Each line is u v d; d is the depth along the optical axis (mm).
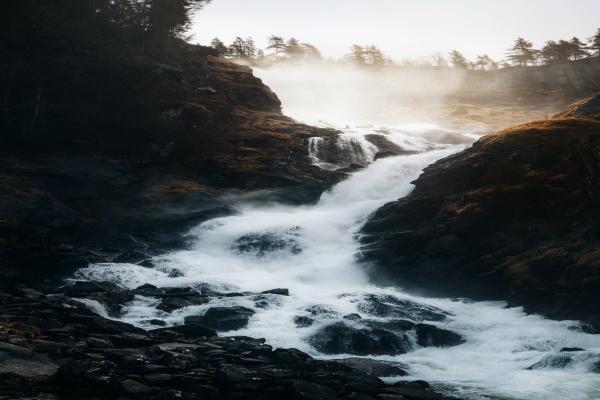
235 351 20000
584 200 34000
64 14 62812
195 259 40469
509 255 33344
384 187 50969
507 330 25797
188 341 21312
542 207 35031
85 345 19062
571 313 27891
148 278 34969
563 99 123688
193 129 59125
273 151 58375
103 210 46406
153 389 15805
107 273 34406
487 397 17500
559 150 38469
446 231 36719
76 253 36312
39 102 52906
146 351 19031
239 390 16328
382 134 64750
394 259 37062
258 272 39031
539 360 21125
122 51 62125
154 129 55031
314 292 31906
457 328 26500
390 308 28469
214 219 46469
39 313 23281
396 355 23906
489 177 38625
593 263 29172
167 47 70438
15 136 50375
